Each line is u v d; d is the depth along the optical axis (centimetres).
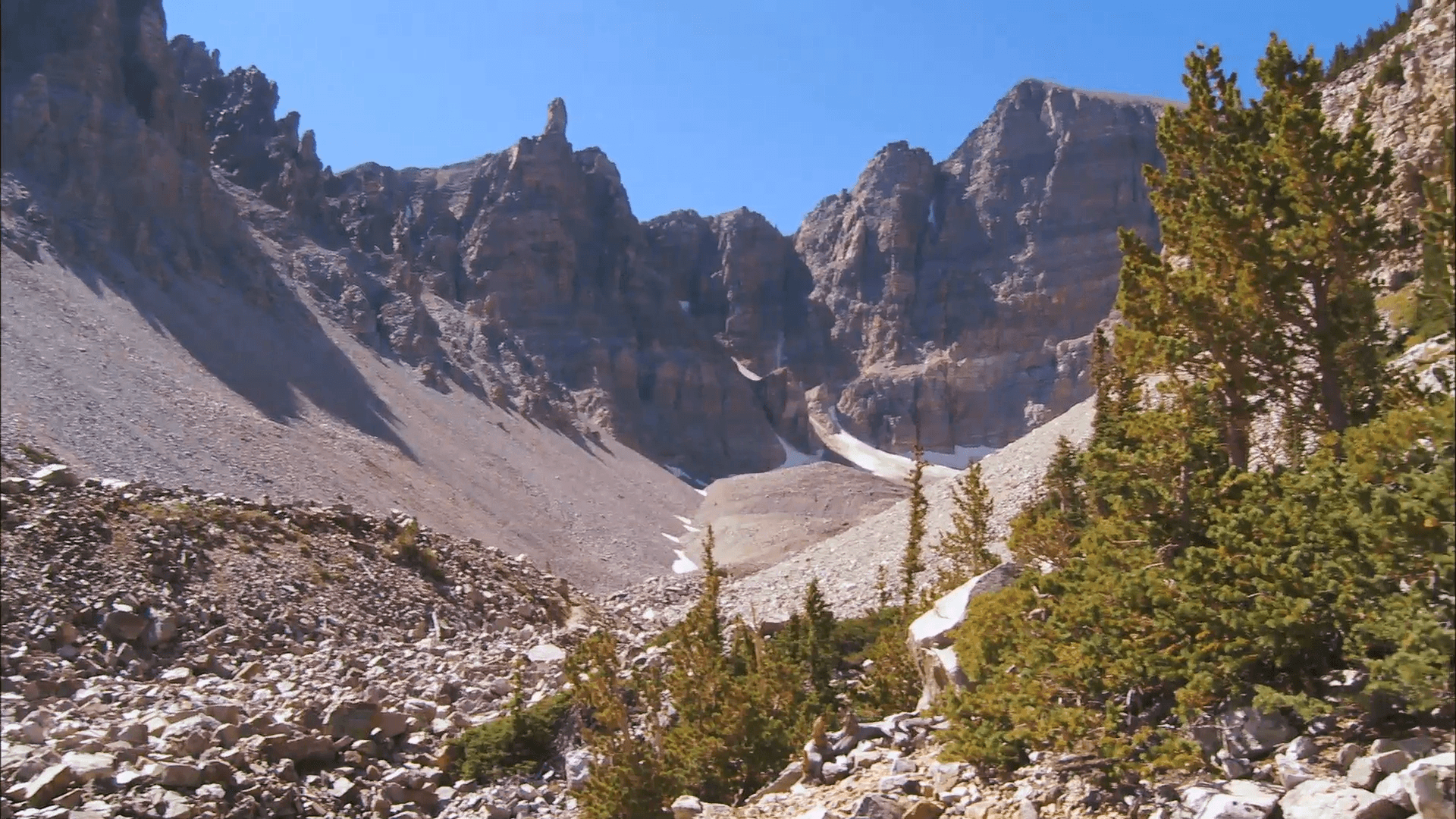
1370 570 1048
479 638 4581
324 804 2377
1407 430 1087
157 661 3525
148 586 3881
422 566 5175
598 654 2194
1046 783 1115
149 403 9294
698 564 12331
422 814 2461
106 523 4147
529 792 2527
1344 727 1005
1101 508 1916
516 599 5319
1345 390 1473
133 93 16075
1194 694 1087
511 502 12406
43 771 2142
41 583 3631
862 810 1150
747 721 1953
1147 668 1161
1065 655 1246
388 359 16388
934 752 1344
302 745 2575
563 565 10731
